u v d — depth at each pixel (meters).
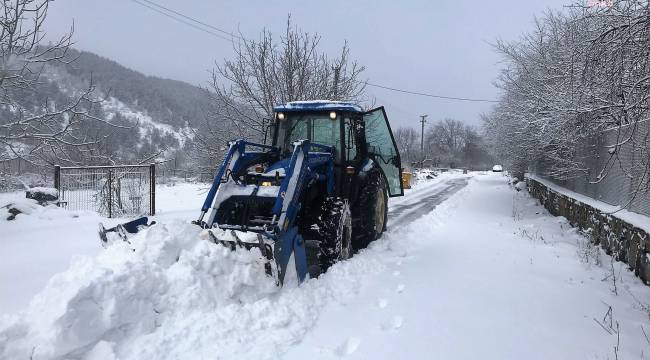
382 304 4.41
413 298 4.59
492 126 19.47
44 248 6.02
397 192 8.66
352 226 6.73
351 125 6.84
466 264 5.98
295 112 6.83
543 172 14.82
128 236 4.28
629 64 4.78
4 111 7.35
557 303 4.54
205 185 18.08
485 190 20.50
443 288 4.92
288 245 4.56
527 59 14.05
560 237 8.05
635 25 4.50
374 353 3.41
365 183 6.95
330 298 4.52
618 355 3.46
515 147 15.73
